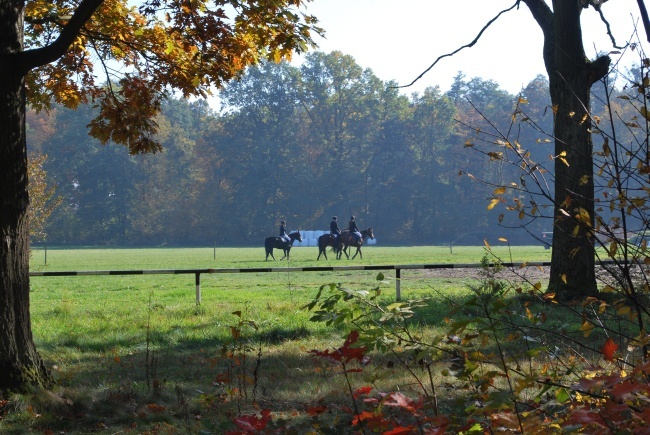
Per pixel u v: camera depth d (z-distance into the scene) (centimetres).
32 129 11469
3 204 777
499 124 8906
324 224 10225
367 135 10419
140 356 1113
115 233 10806
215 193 10281
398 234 10175
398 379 771
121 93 1138
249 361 1012
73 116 11006
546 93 8775
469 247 7800
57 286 2794
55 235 10619
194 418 681
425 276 2850
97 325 1477
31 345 793
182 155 11106
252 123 10512
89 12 806
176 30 1122
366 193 10212
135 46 1153
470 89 12181
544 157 7825
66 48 811
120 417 708
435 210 10125
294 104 10612
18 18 810
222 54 1135
